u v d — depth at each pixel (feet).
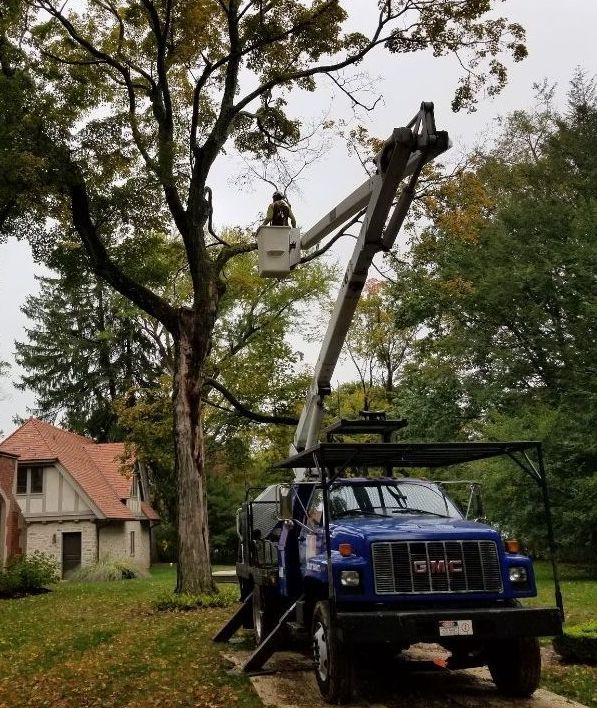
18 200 57.67
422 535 23.22
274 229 34.78
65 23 57.11
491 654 24.52
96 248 59.77
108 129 58.08
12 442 122.01
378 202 27.99
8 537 97.35
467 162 57.00
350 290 30.68
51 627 47.57
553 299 88.94
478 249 92.63
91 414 181.16
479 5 50.62
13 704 25.50
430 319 100.27
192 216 61.21
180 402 59.21
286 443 107.34
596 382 77.46
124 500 131.13
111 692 26.50
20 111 53.52
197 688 25.99
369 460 29.76
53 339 186.60
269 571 31.09
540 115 113.19
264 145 66.23
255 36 58.59
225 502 145.59
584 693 23.81
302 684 25.80
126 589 78.54
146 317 119.96
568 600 49.83
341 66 57.11
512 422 77.10
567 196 99.40
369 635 21.24
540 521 74.79
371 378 116.88
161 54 57.62
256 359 105.60
